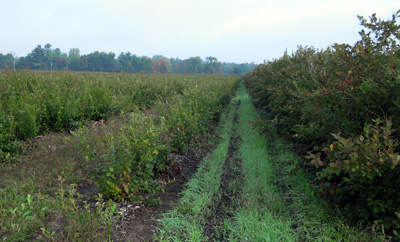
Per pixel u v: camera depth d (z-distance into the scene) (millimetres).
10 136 5305
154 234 3148
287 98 6965
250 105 14820
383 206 2971
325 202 3676
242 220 3455
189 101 8102
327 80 3969
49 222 3162
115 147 3746
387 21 3615
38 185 3922
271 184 4594
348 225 3248
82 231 2840
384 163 2709
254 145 6969
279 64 10445
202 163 5684
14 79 9109
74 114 7289
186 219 3512
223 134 8180
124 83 12867
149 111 10203
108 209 3240
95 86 10156
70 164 4738
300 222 3436
